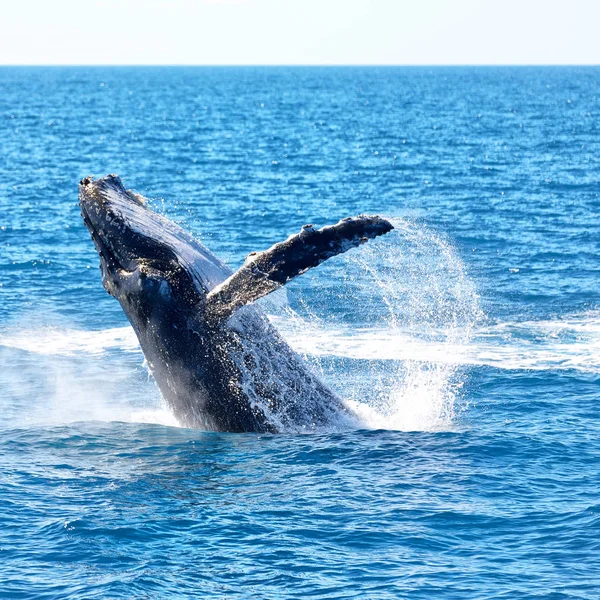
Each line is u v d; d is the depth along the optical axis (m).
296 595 41.19
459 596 40.94
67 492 52.06
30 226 163.75
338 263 128.38
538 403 70.56
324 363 84.31
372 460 56.91
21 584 42.06
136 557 44.62
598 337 93.62
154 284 58.72
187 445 59.91
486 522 48.06
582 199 197.00
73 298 111.81
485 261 132.50
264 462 56.62
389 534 46.81
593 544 45.34
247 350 61.06
